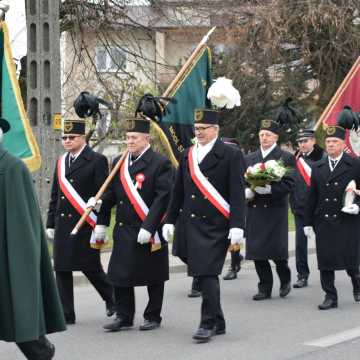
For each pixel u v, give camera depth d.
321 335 12.34
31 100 22.22
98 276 13.58
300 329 12.81
